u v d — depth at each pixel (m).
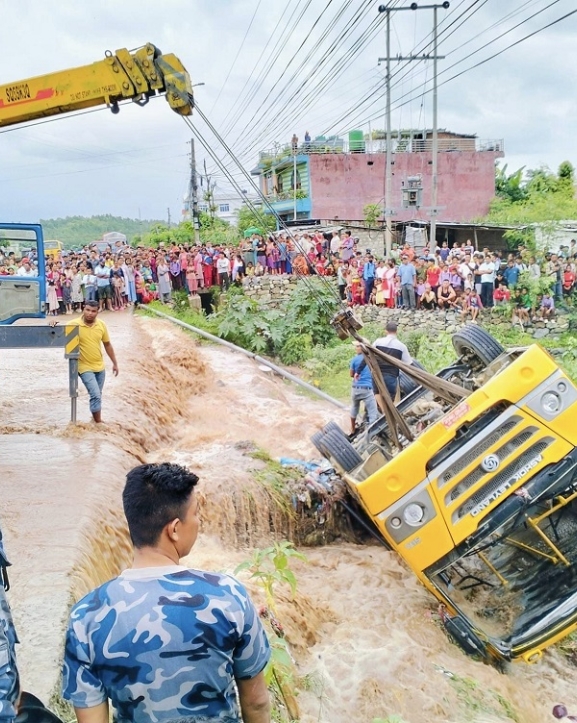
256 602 6.64
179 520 2.52
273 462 10.17
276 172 40.34
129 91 7.98
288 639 6.36
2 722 2.42
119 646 2.29
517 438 6.76
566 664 7.41
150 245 46.50
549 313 19.84
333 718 5.66
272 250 23.16
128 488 2.54
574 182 38.72
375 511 6.72
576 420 6.76
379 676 6.23
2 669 2.50
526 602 7.51
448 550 6.72
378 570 8.52
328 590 7.97
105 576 6.09
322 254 23.05
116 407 11.00
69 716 3.90
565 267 20.02
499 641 6.99
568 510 8.02
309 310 21.50
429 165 36.41
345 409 15.77
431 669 6.53
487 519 6.72
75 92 8.07
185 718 2.34
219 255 23.58
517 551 8.18
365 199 36.28
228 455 10.30
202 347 20.34
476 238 27.38
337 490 9.70
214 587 2.41
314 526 9.55
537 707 6.73
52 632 4.46
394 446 8.74
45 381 12.80
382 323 20.91
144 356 14.87
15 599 4.85
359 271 21.66
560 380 6.75
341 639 6.87
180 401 14.41
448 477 6.70
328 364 19.48
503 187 39.41
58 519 6.30
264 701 2.56
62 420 10.09
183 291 23.72
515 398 6.69
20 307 9.51
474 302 19.84
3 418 10.16
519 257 20.92
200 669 2.32
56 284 20.55
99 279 21.39
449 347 17.58
